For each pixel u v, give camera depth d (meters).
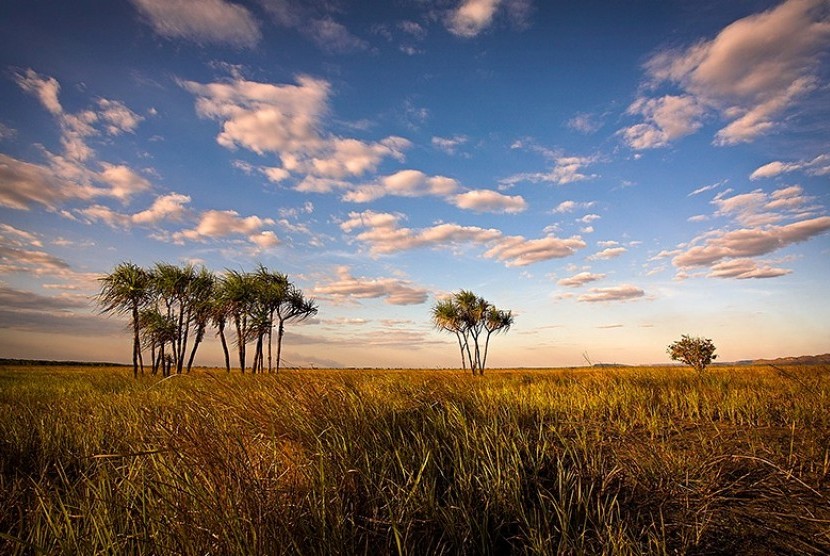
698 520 2.67
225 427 3.35
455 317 37.62
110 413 5.50
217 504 2.26
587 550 2.36
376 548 2.40
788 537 2.47
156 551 2.09
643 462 3.67
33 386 13.73
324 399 4.33
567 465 3.49
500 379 13.87
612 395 6.97
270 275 28.84
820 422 4.90
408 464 3.14
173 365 28.64
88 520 2.28
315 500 2.43
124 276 27.70
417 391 5.28
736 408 5.80
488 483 2.90
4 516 2.74
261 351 28.17
